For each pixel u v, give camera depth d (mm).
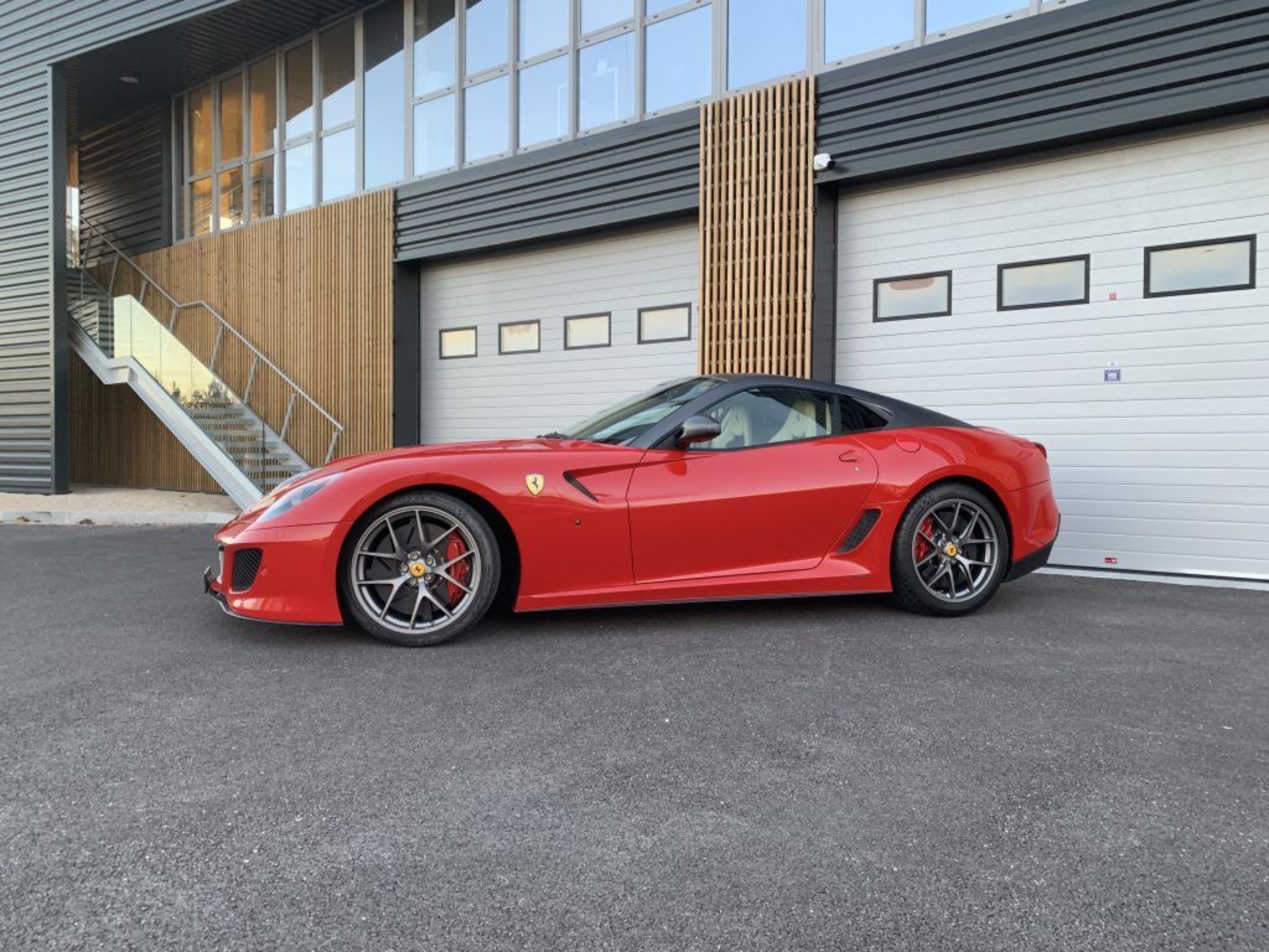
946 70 6262
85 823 1963
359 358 10344
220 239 12289
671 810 2045
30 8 12000
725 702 2838
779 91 7051
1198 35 5352
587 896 1674
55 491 11781
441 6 9875
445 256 9750
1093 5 5676
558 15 8820
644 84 8109
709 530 3848
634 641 3664
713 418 3998
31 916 1590
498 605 3916
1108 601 4738
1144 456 5832
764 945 1517
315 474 3762
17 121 12109
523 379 9297
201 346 12672
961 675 3166
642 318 8344
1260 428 5465
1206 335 5617
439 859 1814
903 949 1511
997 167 6348
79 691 2934
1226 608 4547
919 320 6695
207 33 11297
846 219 7020
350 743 2461
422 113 10086
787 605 4469
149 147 13984
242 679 3082
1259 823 1995
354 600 3508
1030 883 1729
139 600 4586
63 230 11898
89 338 12695
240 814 2012
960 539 4227
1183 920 1602
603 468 3766
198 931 1551
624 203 8086
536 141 9047
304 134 11477
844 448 4121
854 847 1873
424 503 3547
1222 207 5555
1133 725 2633
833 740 2500
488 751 2410
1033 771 2285
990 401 6414
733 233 7281
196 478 12758
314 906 1634
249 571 3531
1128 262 5871
